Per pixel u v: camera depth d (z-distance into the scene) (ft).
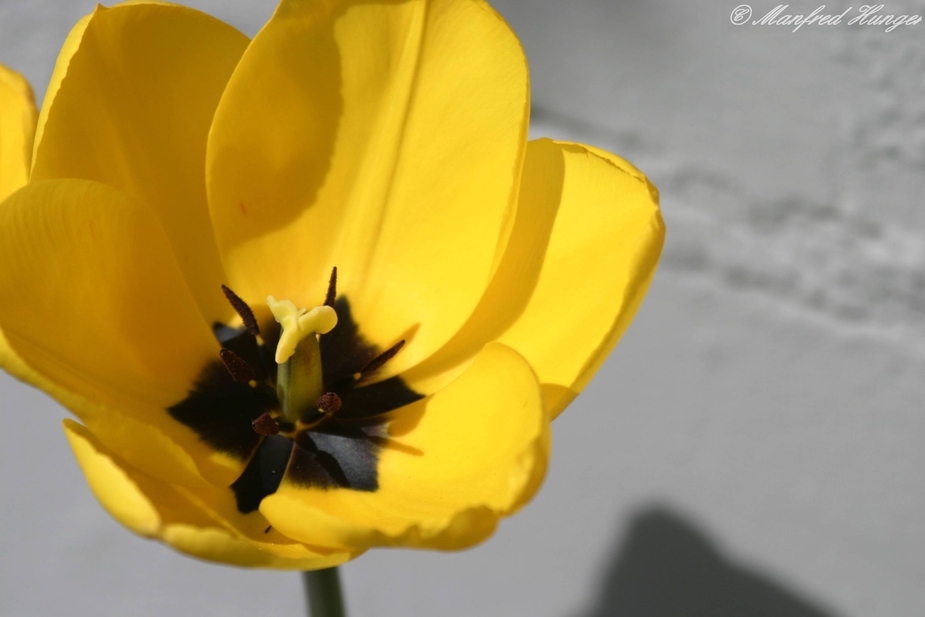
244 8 1.65
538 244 1.26
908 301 1.64
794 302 1.66
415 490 1.23
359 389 1.29
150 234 1.24
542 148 1.27
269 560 1.13
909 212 1.63
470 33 1.26
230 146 1.27
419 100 1.28
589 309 1.22
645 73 1.63
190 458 1.19
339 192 1.31
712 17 1.60
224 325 1.30
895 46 1.57
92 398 1.16
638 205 1.22
